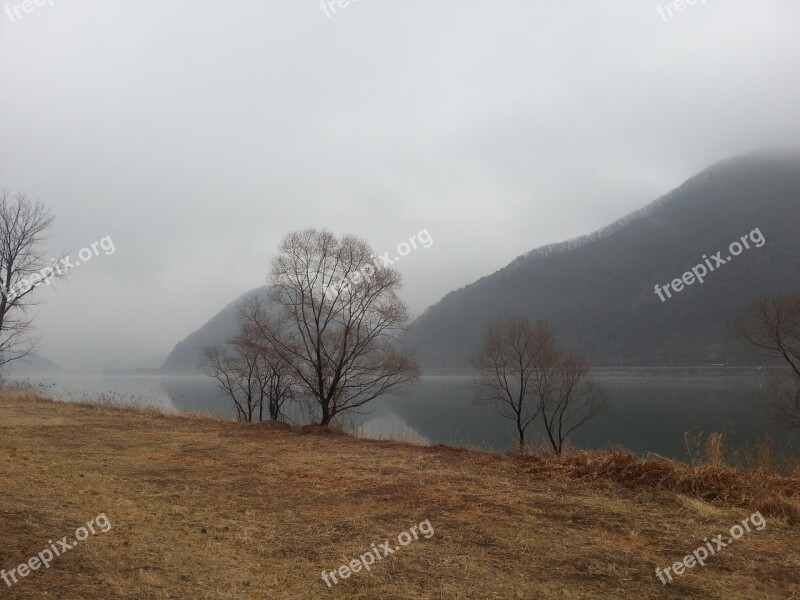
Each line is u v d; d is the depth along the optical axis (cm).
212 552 560
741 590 505
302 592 478
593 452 1016
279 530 643
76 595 430
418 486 844
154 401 2303
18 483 748
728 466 932
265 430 1427
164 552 545
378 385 2134
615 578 524
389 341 2164
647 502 769
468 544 604
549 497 789
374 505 745
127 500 726
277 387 2353
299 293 1961
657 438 3550
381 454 1099
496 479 892
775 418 3366
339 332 1973
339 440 1279
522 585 505
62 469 876
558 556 574
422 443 1393
